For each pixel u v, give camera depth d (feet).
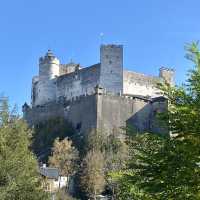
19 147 105.70
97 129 459.73
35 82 590.96
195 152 57.41
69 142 427.74
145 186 59.26
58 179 360.69
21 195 99.50
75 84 541.75
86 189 360.48
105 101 480.23
